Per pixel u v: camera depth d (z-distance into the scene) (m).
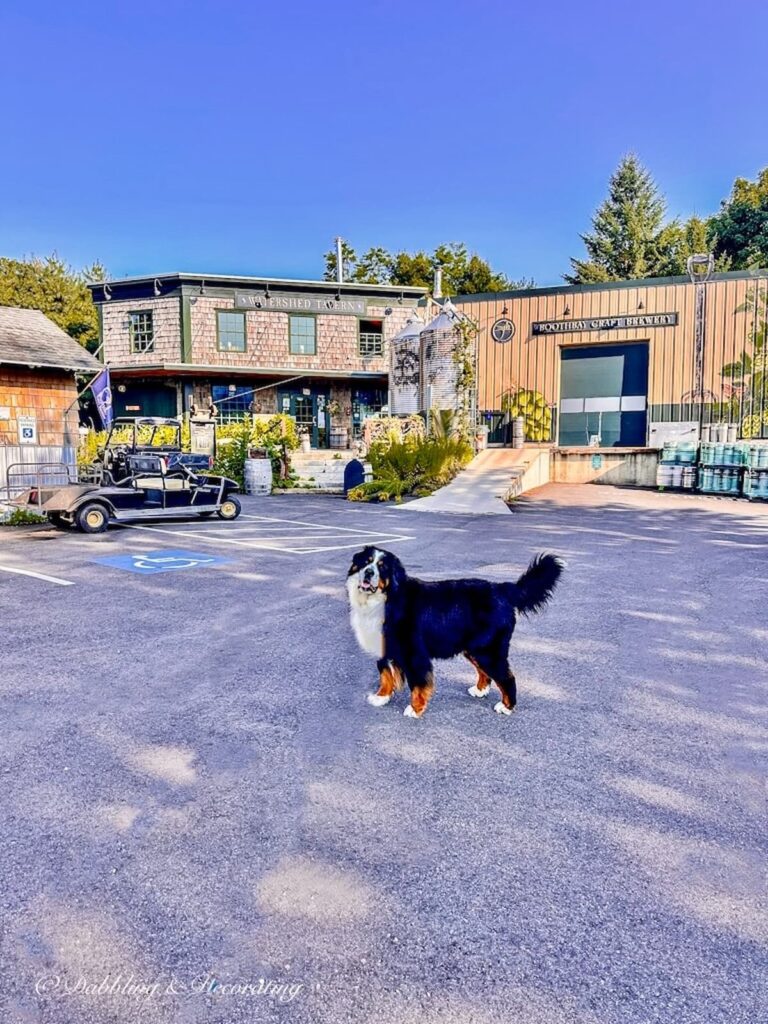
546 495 19.75
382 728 4.10
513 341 26.16
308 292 25.19
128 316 24.91
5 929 2.40
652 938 2.38
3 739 3.89
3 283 38.00
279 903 2.54
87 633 5.93
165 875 2.69
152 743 3.85
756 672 5.16
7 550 10.20
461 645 4.27
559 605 7.07
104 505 12.16
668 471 21.44
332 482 20.38
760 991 2.16
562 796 3.34
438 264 46.66
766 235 42.97
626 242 46.62
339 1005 2.09
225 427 21.61
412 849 2.89
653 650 5.65
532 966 2.25
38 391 15.20
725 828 3.08
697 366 24.06
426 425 21.41
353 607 4.36
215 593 7.41
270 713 4.28
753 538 11.85
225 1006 2.08
